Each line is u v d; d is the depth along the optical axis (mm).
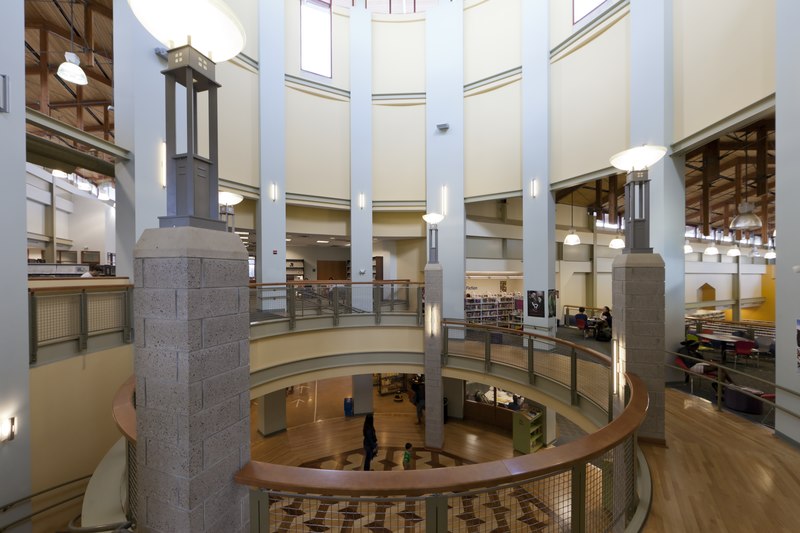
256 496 2086
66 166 6598
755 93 5160
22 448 4148
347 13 11203
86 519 2666
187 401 1844
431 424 9320
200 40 2059
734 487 3148
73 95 11109
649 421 3998
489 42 10352
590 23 8195
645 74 6871
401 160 11391
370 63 11281
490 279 13984
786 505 2895
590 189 13219
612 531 2438
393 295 9156
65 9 8117
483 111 10539
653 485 3186
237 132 9266
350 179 11281
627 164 4156
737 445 3959
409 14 11242
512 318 12047
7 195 4105
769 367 7883
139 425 2010
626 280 4047
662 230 6602
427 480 1872
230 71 9102
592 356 5125
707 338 8664
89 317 5125
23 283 4207
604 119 8031
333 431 10828
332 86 10992
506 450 9570
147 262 1956
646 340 3992
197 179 2051
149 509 1984
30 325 4332
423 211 11633
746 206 6742
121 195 6812
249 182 9570
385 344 9109
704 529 2617
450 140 10844
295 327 8102
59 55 9500
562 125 9008
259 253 9719
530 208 9539
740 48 5383
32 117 5148
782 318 4195
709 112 5898
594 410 5277
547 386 6445
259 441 10211
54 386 4590
